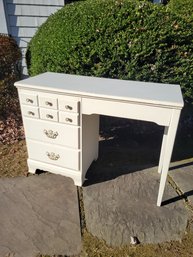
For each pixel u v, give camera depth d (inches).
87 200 72.5
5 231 61.7
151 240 60.2
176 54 88.0
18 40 132.6
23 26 129.8
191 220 66.2
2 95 110.3
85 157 77.9
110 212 68.2
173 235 61.6
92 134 81.3
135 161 92.8
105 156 95.6
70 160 75.0
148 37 83.9
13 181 79.8
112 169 87.4
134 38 84.1
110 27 83.8
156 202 72.2
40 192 75.3
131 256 56.1
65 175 78.6
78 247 57.9
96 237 60.7
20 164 88.4
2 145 99.6
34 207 69.5
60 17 93.5
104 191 76.3
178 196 74.7
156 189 77.8
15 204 70.4
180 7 126.4
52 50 90.4
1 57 104.4
